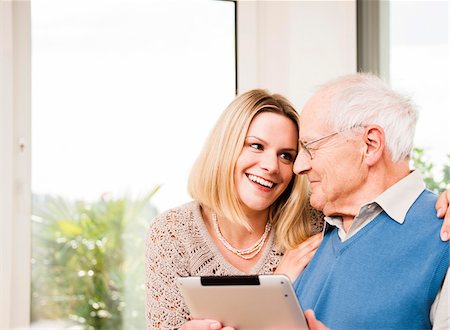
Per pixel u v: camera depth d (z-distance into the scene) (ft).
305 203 8.32
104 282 10.33
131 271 10.50
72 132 10.21
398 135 6.94
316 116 7.11
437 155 9.93
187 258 8.16
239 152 8.03
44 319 9.96
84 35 10.34
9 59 9.65
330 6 10.88
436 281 6.49
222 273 8.13
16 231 9.77
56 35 10.16
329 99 7.09
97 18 10.43
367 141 6.94
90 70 10.36
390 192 6.89
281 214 8.31
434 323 6.44
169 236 8.18
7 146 9.64
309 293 7.12
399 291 6.58
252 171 8.00
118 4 10.57
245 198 8.01
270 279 6.32
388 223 6.86
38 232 9.96
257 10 11.27
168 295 8.05
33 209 9.95
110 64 10.50
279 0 10.87
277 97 8.32
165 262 8.12
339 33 10.91
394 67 10.64
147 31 10.75
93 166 10.32
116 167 10.46
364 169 6.97
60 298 10.07
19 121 9.86
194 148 10.97
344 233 7.18
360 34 11.02
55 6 10.16
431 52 10.12
